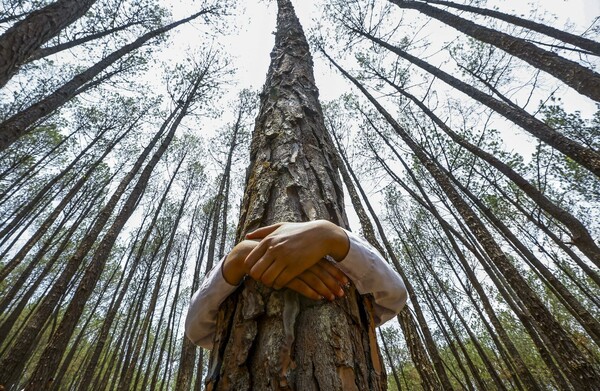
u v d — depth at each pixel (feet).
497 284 25.77
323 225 2.24
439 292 42.45
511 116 14.75
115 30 22.36
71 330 13.47
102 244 15.81
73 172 36.55
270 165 3.87
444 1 19.75
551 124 25.58
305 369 1.88
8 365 12.48
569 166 26.07
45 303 14.30
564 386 19.98
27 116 12.26
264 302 2.26
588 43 14.28
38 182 37.27
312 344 1.98
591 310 37.11
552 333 13.52
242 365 2.00
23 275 27.07
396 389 53.47
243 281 2.49
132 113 33.88
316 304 2.20
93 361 24.73
